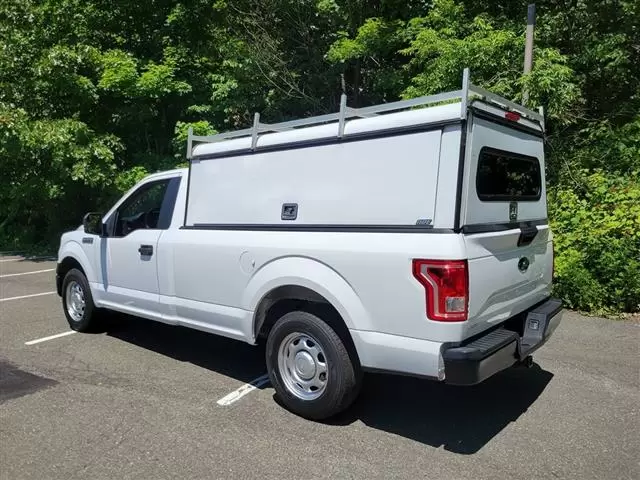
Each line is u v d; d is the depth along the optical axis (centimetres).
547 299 465
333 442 369
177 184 511
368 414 414
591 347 568
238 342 601
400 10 1191
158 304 515
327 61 1291
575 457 349
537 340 403
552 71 789
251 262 424
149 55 1414
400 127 356
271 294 417
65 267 654
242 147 447
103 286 584
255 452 354
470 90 342
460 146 335
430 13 1045
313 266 385
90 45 1315
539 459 347
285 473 329
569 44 1009
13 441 368
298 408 403
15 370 508
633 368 509
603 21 995
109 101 1363
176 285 493
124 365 523
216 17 1374
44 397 443
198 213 484
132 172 1285
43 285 962
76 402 434
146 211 546
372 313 356
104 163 1262
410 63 1083
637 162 878
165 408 423
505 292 381
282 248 402
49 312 743
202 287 469
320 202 394
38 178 1341
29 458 346
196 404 431
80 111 1328
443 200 337
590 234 728
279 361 414
